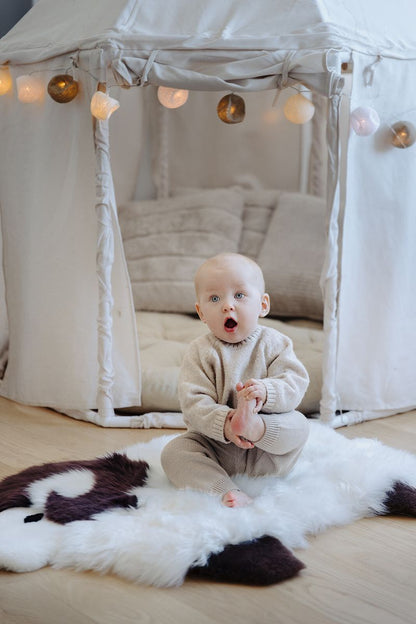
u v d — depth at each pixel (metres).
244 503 1.65
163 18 2.31
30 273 2.52
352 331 2.43
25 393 2.60
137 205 3.82
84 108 2.33
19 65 2.46
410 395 2.59
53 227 2.45
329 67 2.16
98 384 2.44
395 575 1.49
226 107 2.34
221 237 3.63
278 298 3.42
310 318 3.45
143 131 3.92
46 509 1.67
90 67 2.25
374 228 2.40
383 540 1.65
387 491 1.78
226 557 1.47
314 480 1.80
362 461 1.89
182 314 3.54
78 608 1.36
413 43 2.45
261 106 3.86
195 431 1.80
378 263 2.43
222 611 1.35
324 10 2.28
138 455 2.00
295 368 1.78
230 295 1.79
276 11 2.29
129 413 2.54
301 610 1.36
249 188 3.97
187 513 1.59
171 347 2.89
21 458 2.13
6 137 2.54
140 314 3.49
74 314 2.46
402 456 1.98
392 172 2.39
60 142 2.39
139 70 2.22
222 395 1.79
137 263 3.65
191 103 3.96
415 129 2.36
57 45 2.37
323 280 2.35
